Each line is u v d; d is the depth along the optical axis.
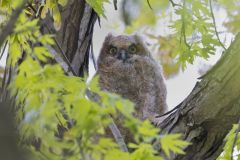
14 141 4.78
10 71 9.28
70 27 11.00
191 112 8.85
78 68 10.96
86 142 6.03
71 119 6.88
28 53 6.84
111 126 8.24
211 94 8.69
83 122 5.94
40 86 6.41
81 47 11.05
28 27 6.52
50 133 6.29
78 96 6.38
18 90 6.95
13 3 8.86
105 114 6.01
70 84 6.50
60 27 10.91
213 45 10.38
